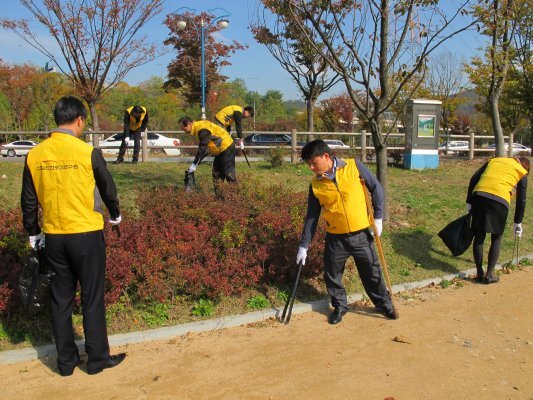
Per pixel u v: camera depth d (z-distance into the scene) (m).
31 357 3.90
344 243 4.55
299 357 3.98
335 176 4.38
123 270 4.36
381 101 6.74
